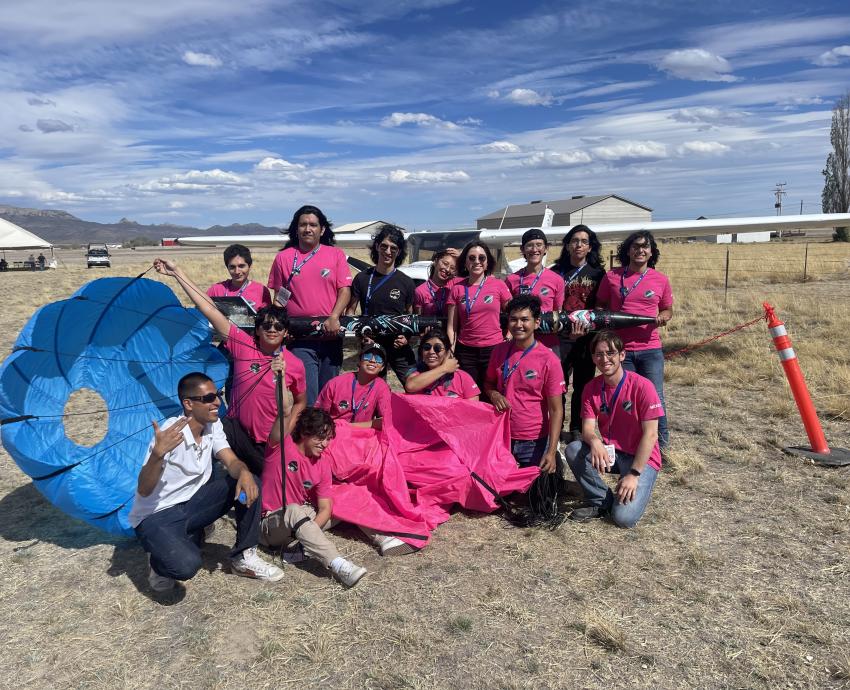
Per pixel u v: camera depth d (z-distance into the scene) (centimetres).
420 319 482
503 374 422
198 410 312
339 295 471
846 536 355
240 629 283
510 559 343
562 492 425
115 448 358
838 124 5797
